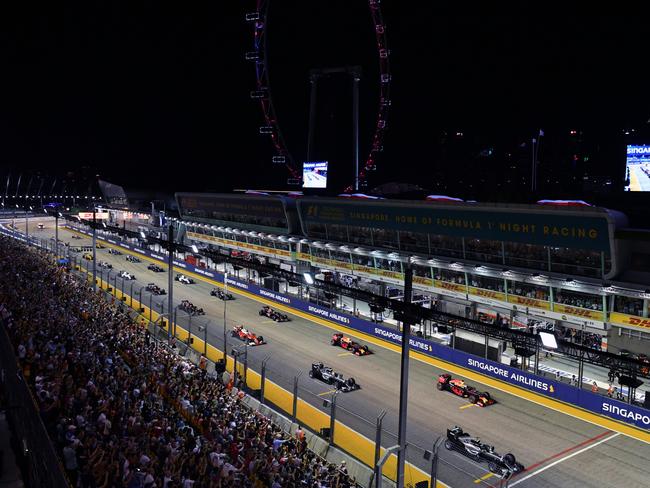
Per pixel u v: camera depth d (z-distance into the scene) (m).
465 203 48.41
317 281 29.02
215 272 77.38
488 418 33.47
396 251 57.06
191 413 24.56
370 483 23.17
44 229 136.50
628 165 52.56
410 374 41.16
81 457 16.47
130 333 36.69
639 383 30.47
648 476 26.89
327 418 32.03
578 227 40.56
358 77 95.56
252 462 20.08
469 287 48.97
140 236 51.03
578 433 31.56
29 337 26.92
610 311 39.31
